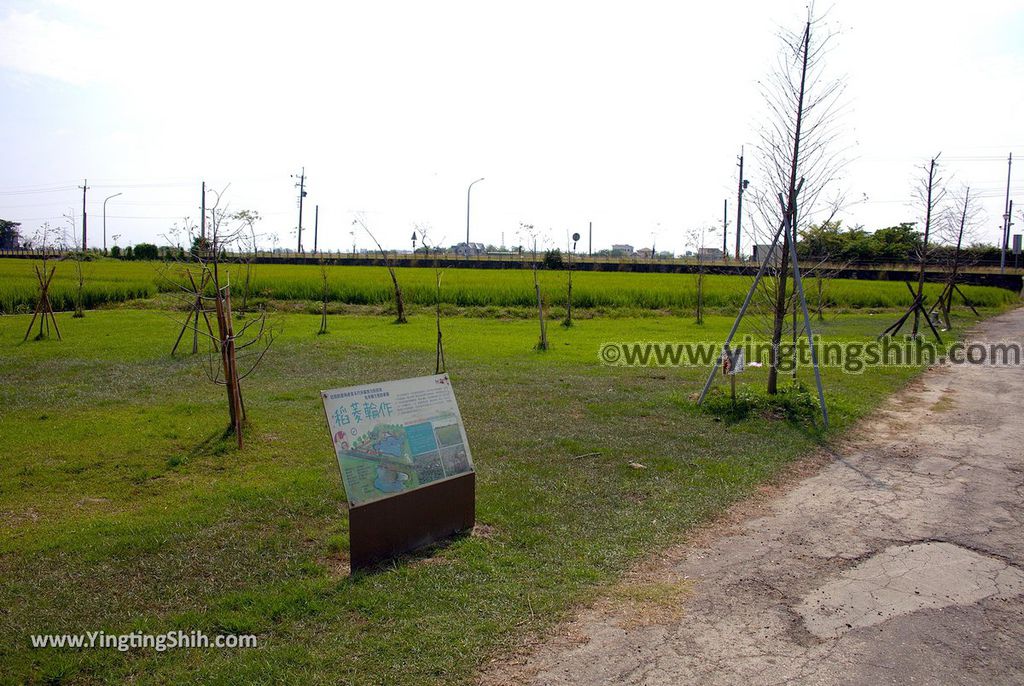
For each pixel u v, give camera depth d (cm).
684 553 493
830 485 644
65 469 653
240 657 356
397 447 479
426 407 501
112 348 1385
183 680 337
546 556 478
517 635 379
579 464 688
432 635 375
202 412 878
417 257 4903
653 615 404
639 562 476
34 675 342
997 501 600
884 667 353
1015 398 1031
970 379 1191
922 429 845
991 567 471
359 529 449
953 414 924
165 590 427
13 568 453
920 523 550
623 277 3422
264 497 578
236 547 488
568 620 396
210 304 1566
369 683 335
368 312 2244
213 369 1173
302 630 382
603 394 1007
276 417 854
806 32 901
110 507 566
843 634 385
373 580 436
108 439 749
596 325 2028
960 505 591
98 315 2011
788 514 571
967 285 3578
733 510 579
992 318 2447
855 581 450
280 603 407
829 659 360
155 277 2880
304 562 466
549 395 998
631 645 372
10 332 1627
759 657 362
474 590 426
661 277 3525
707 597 427
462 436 517
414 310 2275
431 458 494
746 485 635
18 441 741
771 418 865
